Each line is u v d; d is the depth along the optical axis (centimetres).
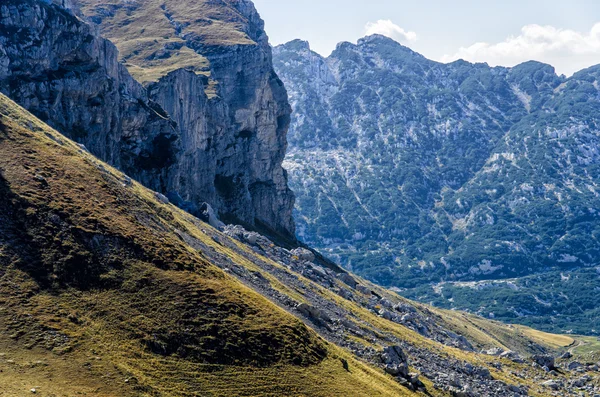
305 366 7562
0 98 10875
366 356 9650
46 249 7231
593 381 14225
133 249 7969
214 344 7131
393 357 9888
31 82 13950
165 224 9950
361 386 7738
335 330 10331
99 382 5819
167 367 6575
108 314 6862
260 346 7444
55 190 8188
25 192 7806
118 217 8494
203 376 6681
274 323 7931
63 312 6594
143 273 7656
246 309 7912
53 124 14200
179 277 7869
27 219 7450
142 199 10912
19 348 5909
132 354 6481
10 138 8894
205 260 9194
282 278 12800
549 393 12375
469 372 11944
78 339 6291
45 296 6706
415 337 13575
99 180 9238
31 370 5666
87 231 7731
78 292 6988
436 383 9938
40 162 8656
